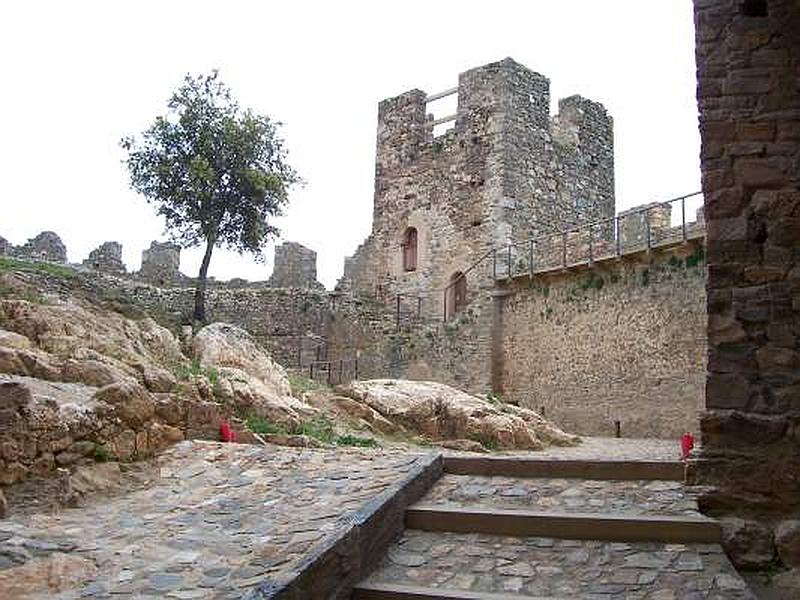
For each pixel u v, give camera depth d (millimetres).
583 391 21344
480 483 7309
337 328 26078
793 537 5797
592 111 29516
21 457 6863
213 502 7000
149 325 15625
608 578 5520
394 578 5699
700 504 6199
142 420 8336
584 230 23547
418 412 15383
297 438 10891
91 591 5047
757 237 6520
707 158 6715
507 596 5246
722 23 6895
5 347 10352
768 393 6273
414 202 28906
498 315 24375
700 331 18609
